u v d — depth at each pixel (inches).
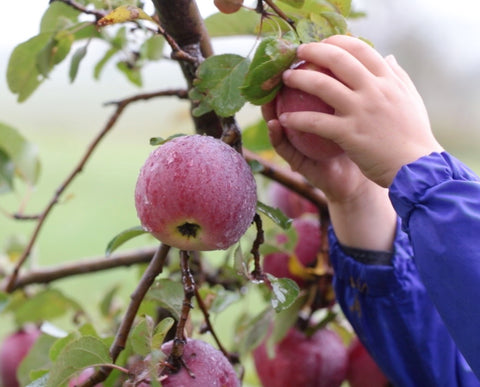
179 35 40.7
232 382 35.8
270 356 51.5
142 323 34.9
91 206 151.5
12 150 58.2
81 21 46.6
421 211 38.4
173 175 33.1
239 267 38.2
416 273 48.3
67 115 233.3
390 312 47.6
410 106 39.3
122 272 115.3
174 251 56.8
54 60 48.1
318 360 53.8
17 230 137.3
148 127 219.5
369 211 47.9
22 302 62.5
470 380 48.5
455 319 37.3
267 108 42.0
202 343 36.8
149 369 33.4
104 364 35.0
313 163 45.3
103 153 212.4
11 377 58.6
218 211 33.1
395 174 39.3
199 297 40.1
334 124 37.7
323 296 53.7
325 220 55.0
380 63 39.2
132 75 56.2
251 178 35.1
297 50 37.2
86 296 101.0
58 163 193.8
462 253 37.1
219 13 45.6
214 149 34.2
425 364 47.7
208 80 38.2
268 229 57.5
